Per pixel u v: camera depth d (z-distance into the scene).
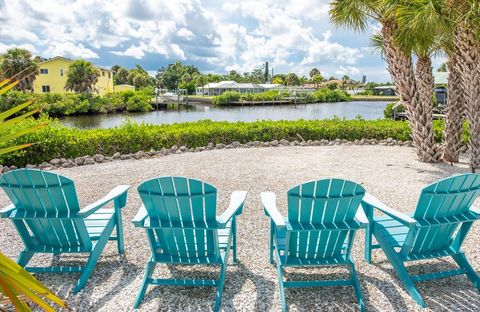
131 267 3.32
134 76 80.88
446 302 2.75
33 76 36.00
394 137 10.76
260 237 4.01
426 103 8.00
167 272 3.26
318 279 3.12
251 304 2.76
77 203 2.88
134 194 5.68
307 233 2.78
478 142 7.11
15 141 7.43
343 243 2.88
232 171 7.26
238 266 3.36
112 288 2.97
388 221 3.34
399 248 2.99
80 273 3.19
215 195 2.62
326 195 2.61
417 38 6.94
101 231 3.23
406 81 7.87
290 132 10.88
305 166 7.70
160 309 2.69
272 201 3.13
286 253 2.76
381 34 7.95
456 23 6.34
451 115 7.93
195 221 2.71
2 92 1.51
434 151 8.08
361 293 2.79
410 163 8.00
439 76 21.62
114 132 8.91
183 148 9.54
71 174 7.11
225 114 35.91
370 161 8.21
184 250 2.87
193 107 49.62
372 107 47.44
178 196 2.59
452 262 3.41
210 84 72.38
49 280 3.09
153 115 36.00
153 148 9.35
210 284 2.81
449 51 7.41
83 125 27.22
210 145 10.02
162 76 99.81
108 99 41.25
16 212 2.86
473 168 7.01
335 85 88.94
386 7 6.77
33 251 3.03
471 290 2.91
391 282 3.04
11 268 1.10
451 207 2.80
